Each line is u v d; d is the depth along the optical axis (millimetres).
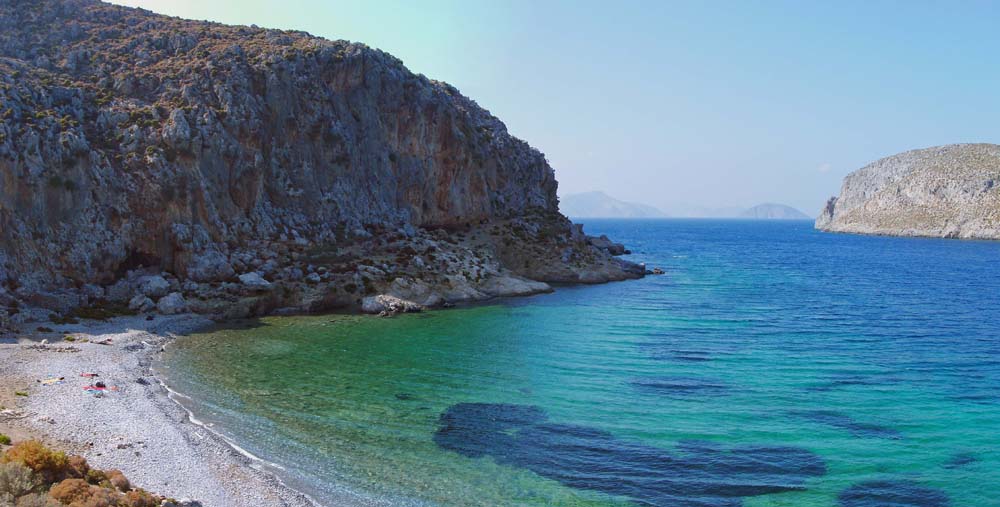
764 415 38438
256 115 80688
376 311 69562
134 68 83125
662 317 72875
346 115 94062
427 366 47719
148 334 53250
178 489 25641
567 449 32562
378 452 31172
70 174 62750
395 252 85688
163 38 91812
